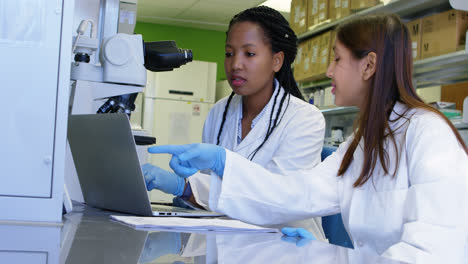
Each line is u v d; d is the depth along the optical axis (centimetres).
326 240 164
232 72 169
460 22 309
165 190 147
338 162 141
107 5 195
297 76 493
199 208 149
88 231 78
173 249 64
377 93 123
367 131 123
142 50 138
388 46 123
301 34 485
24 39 90
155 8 770
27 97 90
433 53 326
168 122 707
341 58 130
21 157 89
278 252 68
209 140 195
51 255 53
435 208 101
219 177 125
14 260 50
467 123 300
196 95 719
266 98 177
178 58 147
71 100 138
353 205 124
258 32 167
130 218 101
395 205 115
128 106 142
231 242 76
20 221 87
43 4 91
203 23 845
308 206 130
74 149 136
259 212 127
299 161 163
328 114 509
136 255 56
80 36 134
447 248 97
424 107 118
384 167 118
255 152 170
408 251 98
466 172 104
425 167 106
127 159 106
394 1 356
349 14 407
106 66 133
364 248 122
